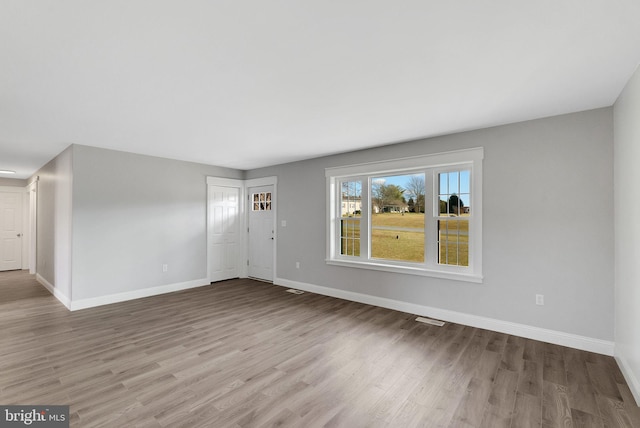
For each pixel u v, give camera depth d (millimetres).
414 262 4082
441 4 1451
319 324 3572
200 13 1501
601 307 2791
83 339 3123
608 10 1483
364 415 1948
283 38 1731
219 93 2479
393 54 1907
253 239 6223
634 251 2164
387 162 4176
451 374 2447
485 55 1919
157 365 2584
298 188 5324
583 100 2645
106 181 4434
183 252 5320
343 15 1529
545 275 3061
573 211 2924
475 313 3486
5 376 2389
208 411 1975
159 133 3637
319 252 5012
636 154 2094
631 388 2195
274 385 2285
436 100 2635
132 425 1835
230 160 5316
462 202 3686
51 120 3129
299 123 3252
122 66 2031
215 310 4109
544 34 1695
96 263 4336
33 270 6812
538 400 2104
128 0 1396
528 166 3152
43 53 1854
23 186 7512
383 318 3783
